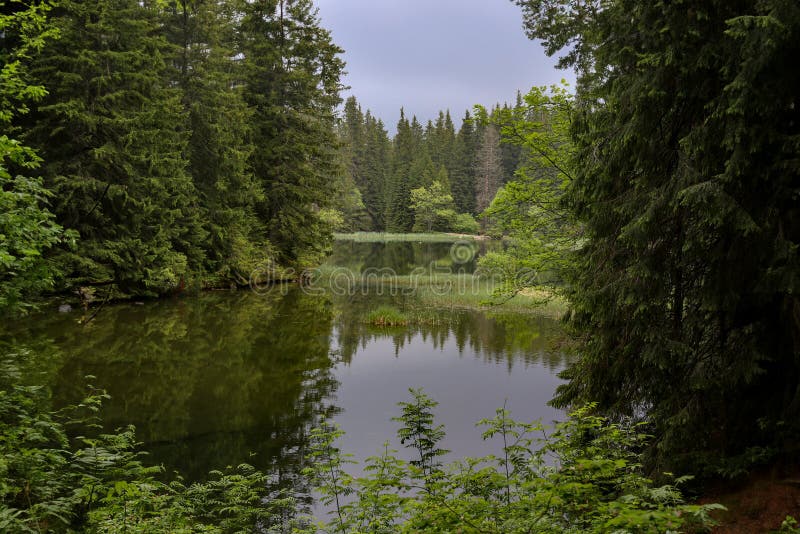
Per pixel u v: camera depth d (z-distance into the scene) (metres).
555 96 10.49
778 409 5.27
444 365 14.11
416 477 5.02
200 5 25.92
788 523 4.10
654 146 5.98
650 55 5.38
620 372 6.54
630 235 5.64
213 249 27.30
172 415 9.88
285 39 31.98
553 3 12.95
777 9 4.32
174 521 4.86
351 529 5.06
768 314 5.31
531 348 16.14
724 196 4.79
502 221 12.32
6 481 4.77
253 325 18.78
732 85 4.56
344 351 15.58
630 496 3.42
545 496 3.61
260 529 6.18
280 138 31.73
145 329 17.03
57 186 17.62
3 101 8.06
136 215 20.50
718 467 5.28
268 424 9.67
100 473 5.36
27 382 10.72
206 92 26.00
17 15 8.36
